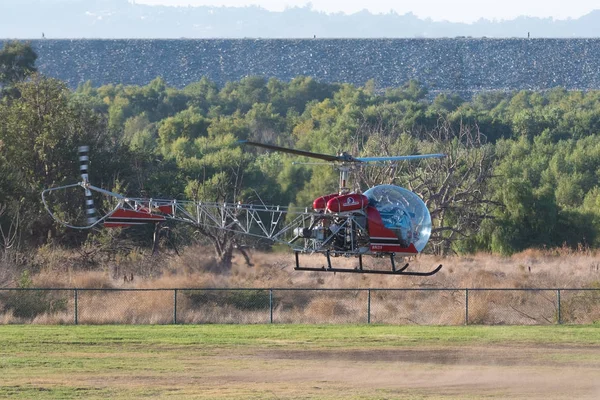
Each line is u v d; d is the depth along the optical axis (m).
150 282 180.00
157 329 129.25
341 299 159.25
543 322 139.12
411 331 128.50
